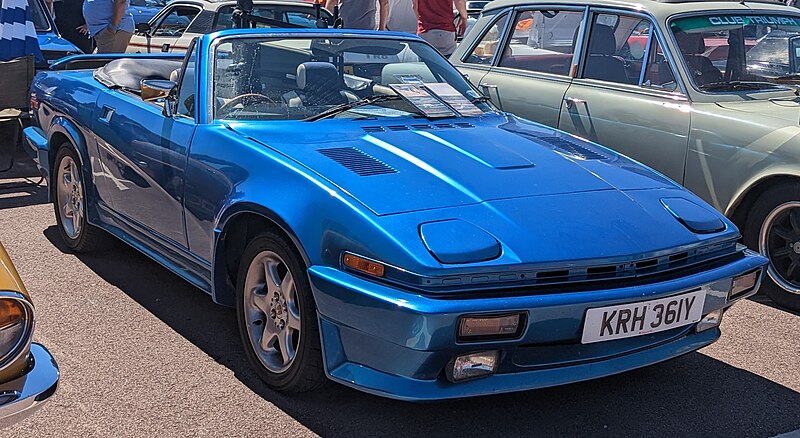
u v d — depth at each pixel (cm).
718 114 486
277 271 348
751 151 465
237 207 351
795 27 574
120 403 339
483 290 290
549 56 595
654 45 531
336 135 382
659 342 330
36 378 244
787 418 344
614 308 302
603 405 351
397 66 464
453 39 926
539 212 321
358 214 306
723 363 396
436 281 285
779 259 470
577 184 352
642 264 316
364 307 292
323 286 306
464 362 291
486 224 309
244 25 877
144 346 394
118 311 436
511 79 609
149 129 433
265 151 358
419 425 328
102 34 956
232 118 400
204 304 450
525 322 289
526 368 302
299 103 415
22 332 240
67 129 510
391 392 293
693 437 327
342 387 356
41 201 657
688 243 331
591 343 305
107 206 487
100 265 507
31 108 577
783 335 432
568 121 564
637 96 530
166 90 428
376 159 353
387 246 294
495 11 645
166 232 426
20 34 722
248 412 334
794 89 530
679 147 501
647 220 334
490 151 373
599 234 315
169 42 1026
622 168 386
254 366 360
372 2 915
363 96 435
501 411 342
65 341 396
